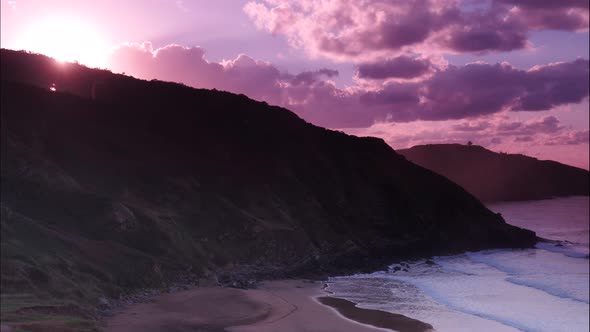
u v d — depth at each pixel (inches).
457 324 1608.0
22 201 2006.6
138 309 1557.6
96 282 1664.6
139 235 2098.9
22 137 2434.8
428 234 3378.4
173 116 3353.8
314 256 2615.7
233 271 2260.1
